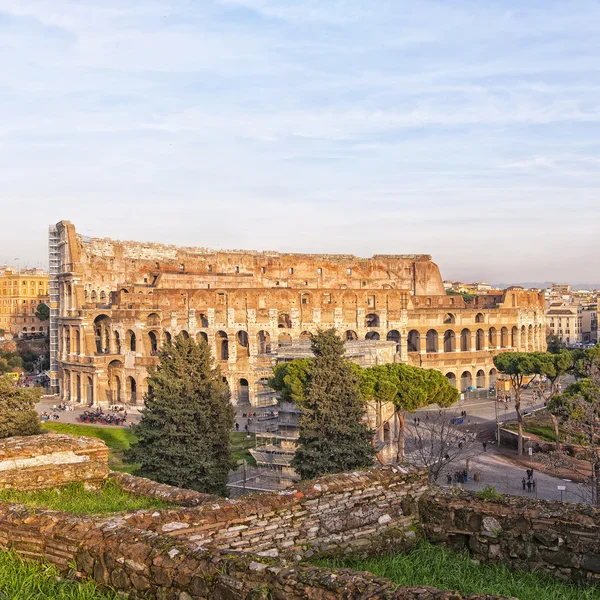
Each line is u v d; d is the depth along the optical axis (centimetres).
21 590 1551
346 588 1288
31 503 2603
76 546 1659
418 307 15975
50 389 15675
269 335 13900
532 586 1748
